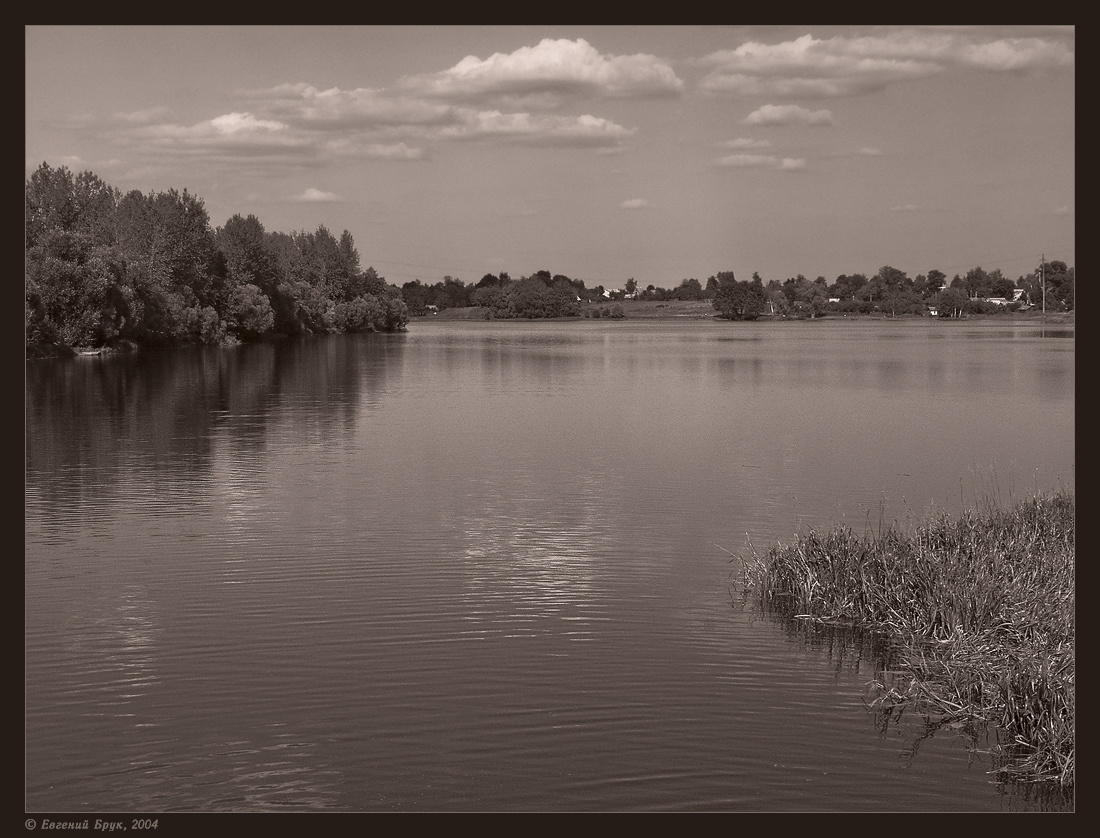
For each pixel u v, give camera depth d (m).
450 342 138.12
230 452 40.22
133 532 27.03
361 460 38.41
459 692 16.94
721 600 21.47
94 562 24.23
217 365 87.88
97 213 111.00
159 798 13.89
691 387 68.44
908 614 19.38
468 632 19.59
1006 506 29.16
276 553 25.03
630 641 19.08
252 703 16.58
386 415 52.50
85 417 50.91
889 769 14.65
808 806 13.73
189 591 22.09
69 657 18.38
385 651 18.62
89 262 95.12
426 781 14.27
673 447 41.41
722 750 15.12
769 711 16.31
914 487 32.75
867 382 71.25
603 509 29.84
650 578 22.97
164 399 59.62
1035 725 15.12
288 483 33.75
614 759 14.82
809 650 18.73
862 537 25.77
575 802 13.77
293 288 152.75
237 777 14.40
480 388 67.81
